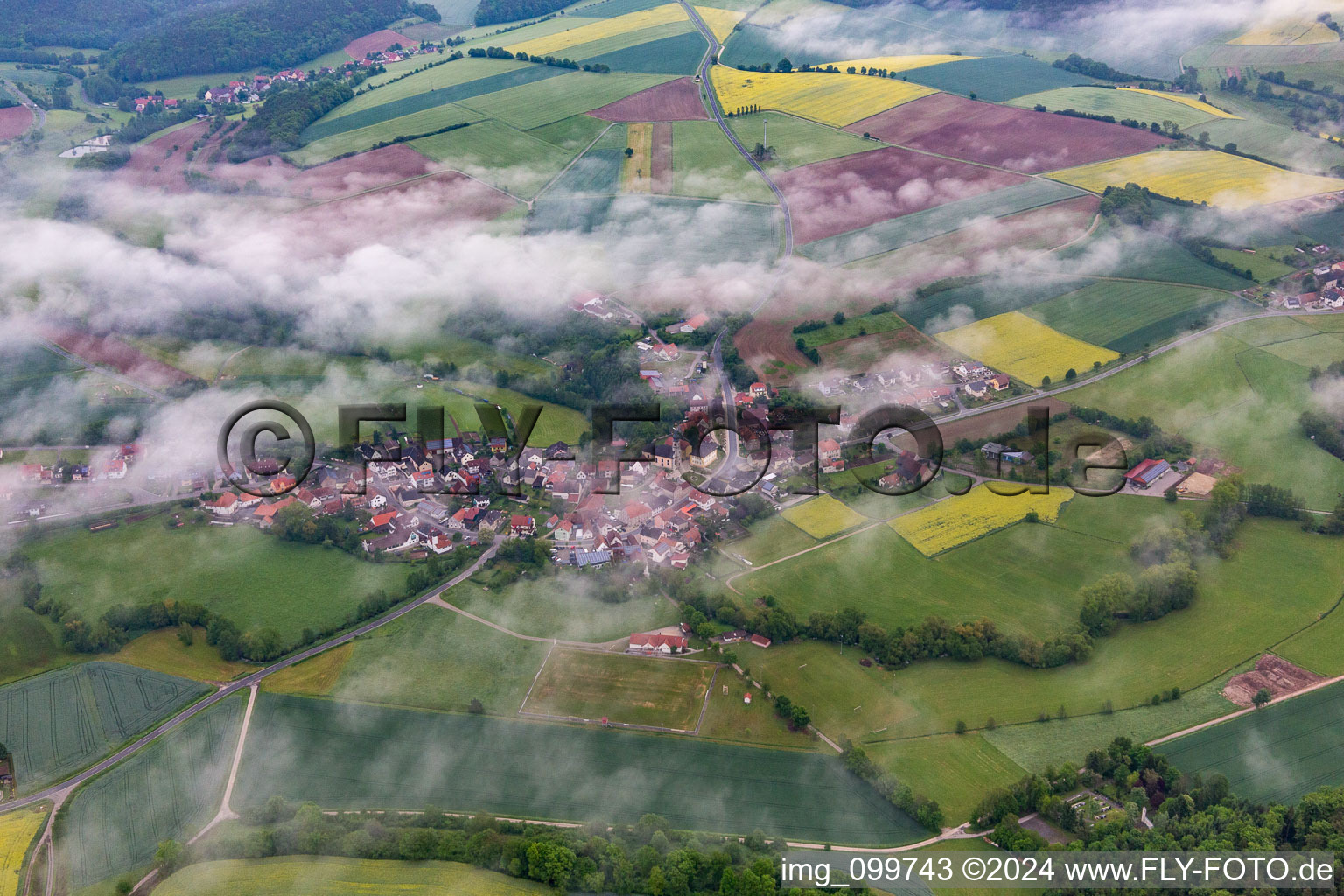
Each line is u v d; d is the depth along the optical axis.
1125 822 156.88
